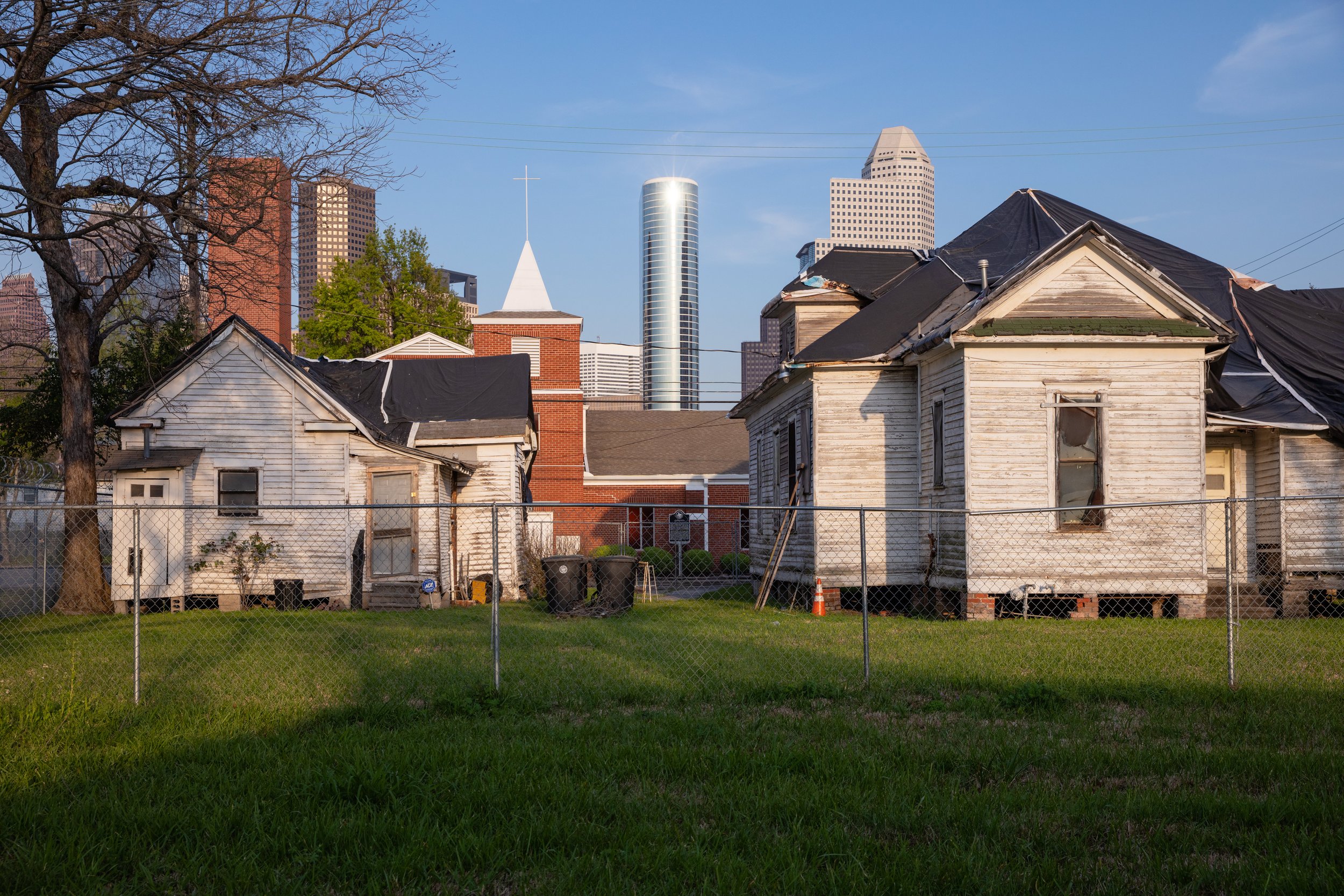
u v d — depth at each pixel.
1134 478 18.31
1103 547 18.19
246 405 23.84
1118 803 6.32
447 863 5.30
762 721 8.66
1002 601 18.75
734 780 6.80
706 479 44.47
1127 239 24.80
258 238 20.22
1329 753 7.43
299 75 18.56
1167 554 18.17
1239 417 20.11
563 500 43.62
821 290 25.05
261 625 16.42
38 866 5.25
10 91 16.83
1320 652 12.43
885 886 4.96
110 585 22.00
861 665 11.38
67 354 21.47
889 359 21.19
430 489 24.53
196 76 17.41
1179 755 7.35
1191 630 14.84
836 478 21.45
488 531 27.58
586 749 7.56
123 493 22.66
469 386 29.75
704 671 11.02
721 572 35.38
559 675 10.83
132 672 11.00
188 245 18.88
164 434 23.50
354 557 23.92
